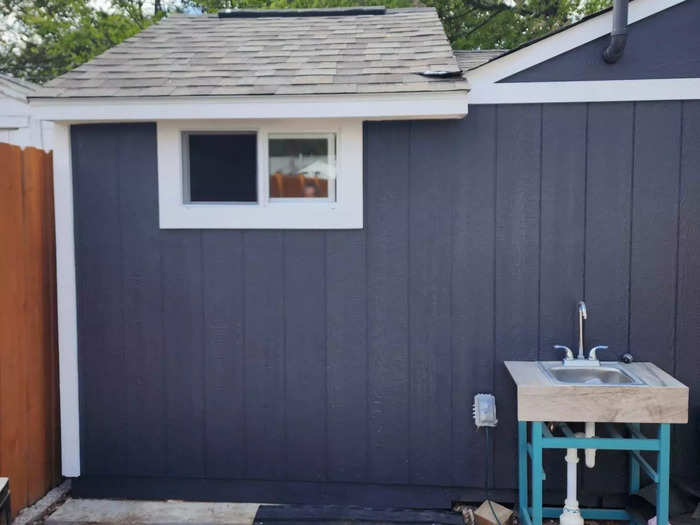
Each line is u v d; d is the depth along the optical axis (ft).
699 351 12.16
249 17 17.37
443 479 12.85
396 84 11.68
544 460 12.68
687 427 12.25
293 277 12.90
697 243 12.07
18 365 12.39
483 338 12.60
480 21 43.83
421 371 12.77
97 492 13.60
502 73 12.25
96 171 13.08
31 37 50.21
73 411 13.41
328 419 13.01
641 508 11.84
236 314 13.05
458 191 12.51
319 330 12.92
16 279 12.34
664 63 11.92
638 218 12.17
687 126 11.98
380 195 12.64
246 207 12.85
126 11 50.14
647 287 12.21
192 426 13.29
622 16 11.44
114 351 13.33
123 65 13.35
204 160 13.01
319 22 16.30
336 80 12.03
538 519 10.73
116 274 13.21
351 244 12.76
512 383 12.59
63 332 13.29
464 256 12.56
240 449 13.23
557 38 12.05
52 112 12.09
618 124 12.12
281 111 11.76
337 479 13.05
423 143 12.51
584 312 11.69
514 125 12.33
